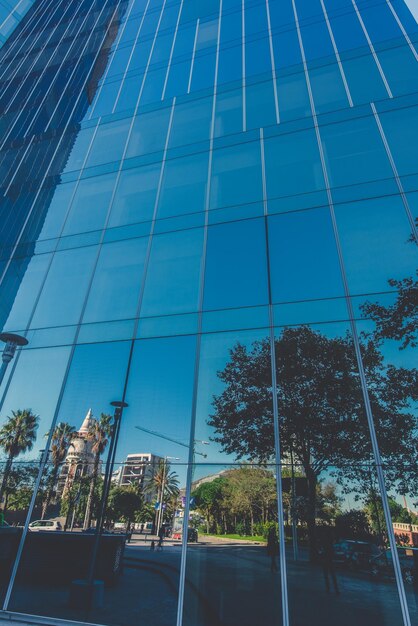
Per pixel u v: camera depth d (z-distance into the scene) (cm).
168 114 1548
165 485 785
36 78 2095
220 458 777
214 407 833
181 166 1334
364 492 666
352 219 988
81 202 1378
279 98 1377
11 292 1207
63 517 811
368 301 852
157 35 2009
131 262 1148
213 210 1163
